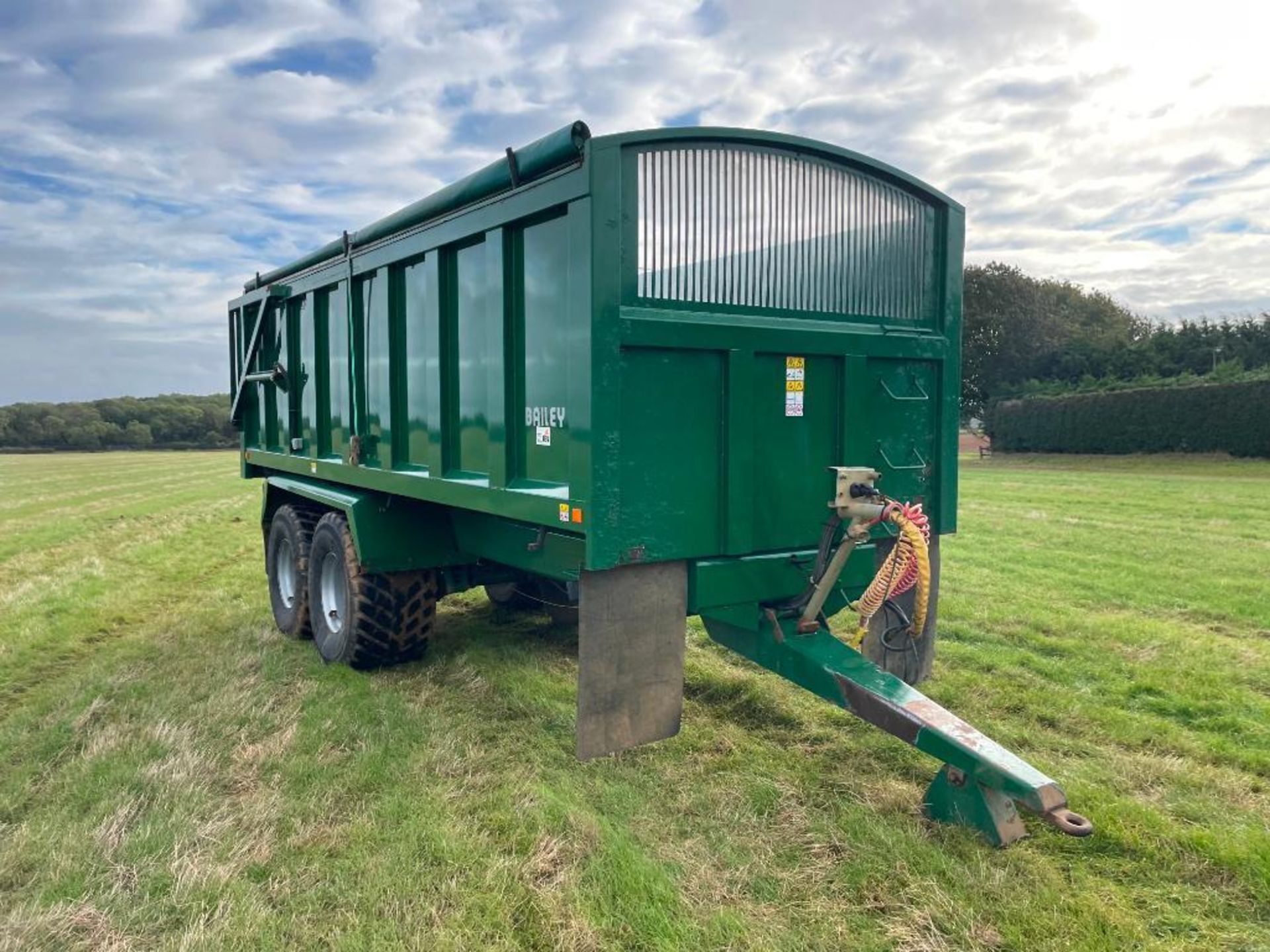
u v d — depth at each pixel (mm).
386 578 5215
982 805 3109
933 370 4293
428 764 3875
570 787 3641
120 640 6559
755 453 3600
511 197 3562
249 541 12391
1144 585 7801
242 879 2928
